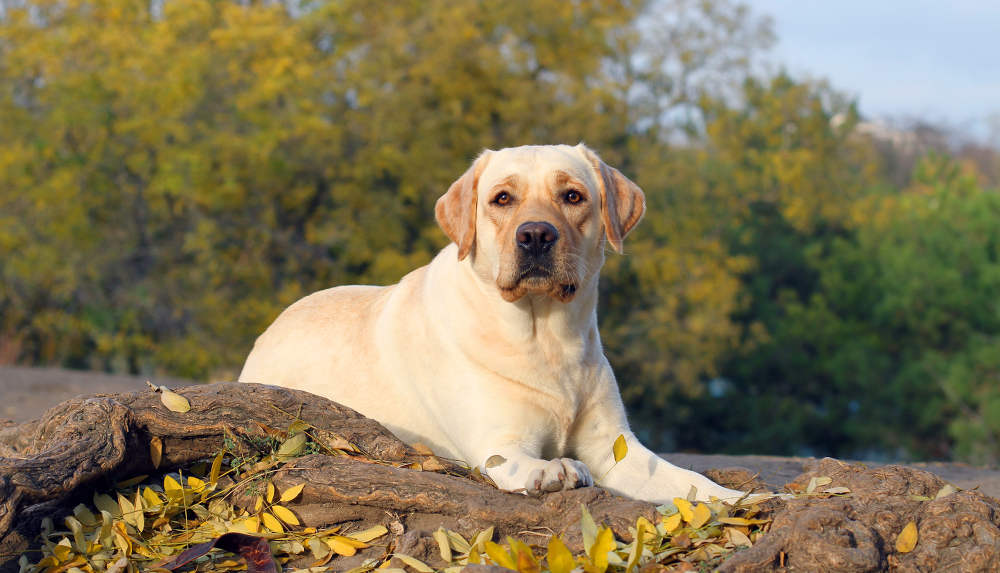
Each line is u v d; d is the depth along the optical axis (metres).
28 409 8.35
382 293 4.99
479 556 3.31
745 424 25.33
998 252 22.22
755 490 4.34
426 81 20.92
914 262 22.48
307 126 18.23
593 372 4.38
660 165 22.03
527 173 4.20
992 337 21.67
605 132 21.30
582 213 4.24
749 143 28.16
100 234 19.19
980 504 3.36
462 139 20.56
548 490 3.64
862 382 22.84
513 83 20.58
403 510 3.66
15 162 18.33
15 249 19.17
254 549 3.45
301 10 22.83
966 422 20.11
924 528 3.31
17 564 3.40
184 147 18.33
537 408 4.19
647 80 23.45
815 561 3.09
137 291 19.27
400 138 20.12
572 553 3.30
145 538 3.63
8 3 22.47
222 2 21.97
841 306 25.64
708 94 23.89
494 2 21.34
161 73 18.80
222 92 19.25
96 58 19.67
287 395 4.04
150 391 3.95
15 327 20.09
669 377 22.61
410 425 4.57
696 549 3.30
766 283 27.75
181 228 19.84
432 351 4.39
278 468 3.84
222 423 3.90
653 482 4.17
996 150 46.53
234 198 18.45
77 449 3.53
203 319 19.27
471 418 4.20
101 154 19.03
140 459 3.82
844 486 3.85
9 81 20.03
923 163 23.83
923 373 21.67
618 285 22.59
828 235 29.00
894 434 22.38
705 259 22.27
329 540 3.54
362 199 19.70
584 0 22.59
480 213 4.29
